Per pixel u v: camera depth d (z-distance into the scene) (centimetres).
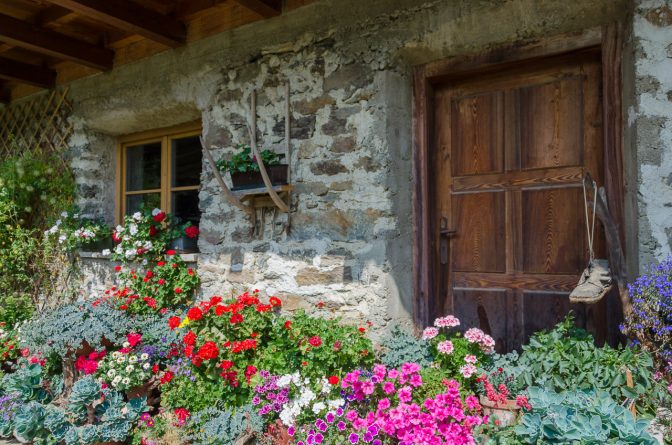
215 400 271
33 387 313
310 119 311
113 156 453
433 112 310
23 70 429
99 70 414
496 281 290
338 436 221
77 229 421
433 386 222
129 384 281
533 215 280
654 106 221
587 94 266
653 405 199
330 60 304
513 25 260
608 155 249
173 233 379
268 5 312
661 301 200
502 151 289
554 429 182
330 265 299
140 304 348
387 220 283
